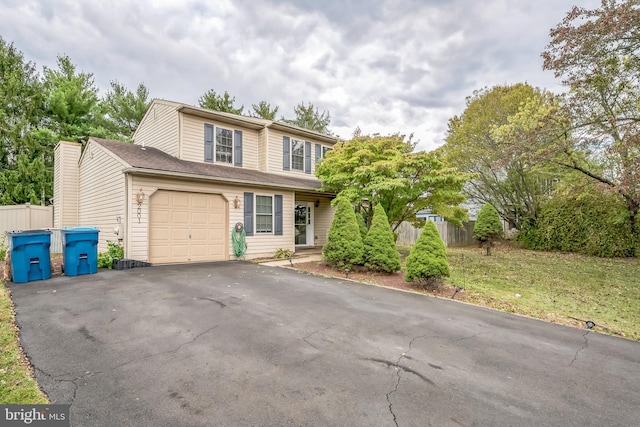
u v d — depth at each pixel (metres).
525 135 10.48
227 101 25.62
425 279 6.95
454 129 19.69
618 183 9.58
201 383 2.82
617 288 7.84
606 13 7.89
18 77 17.84
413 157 10.02
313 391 2.75
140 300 5.31
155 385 2.77
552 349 3.93
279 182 12.15
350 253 8.42
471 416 2.48
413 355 3.57
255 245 11.46
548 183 16.91
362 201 11.38
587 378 3.20
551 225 15.70
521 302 6.34
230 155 12.85
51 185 16.67
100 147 10.40
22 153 16.08
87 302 5.14
